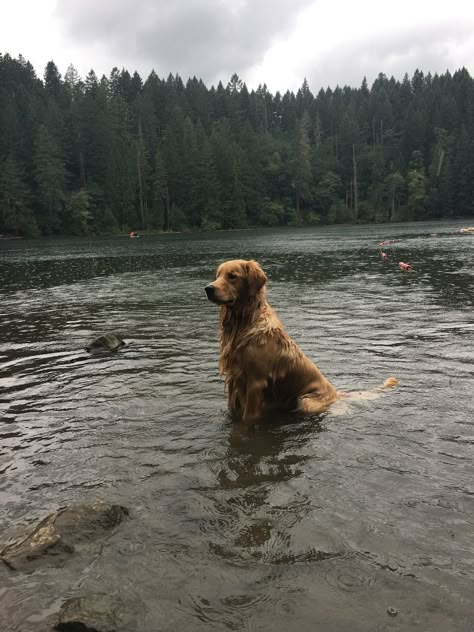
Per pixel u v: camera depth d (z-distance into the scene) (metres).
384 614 1.05
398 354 2.90
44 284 7.19
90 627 1.01
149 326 3.91
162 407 2.20
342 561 1.22
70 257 13.21
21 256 14.06
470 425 1.93
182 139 38.06
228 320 2.23
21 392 2.41
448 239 14.74
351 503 1.44
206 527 1.35
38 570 1.21
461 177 39.25
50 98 38.72
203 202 36.72
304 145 41.75
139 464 1.69
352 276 6.83
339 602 1.09
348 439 1.85
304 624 1.03
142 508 1.44
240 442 1.85
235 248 14.72
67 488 1.56
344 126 46.81
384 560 1.22
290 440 1.86
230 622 1.04
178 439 1.88
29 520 1.40
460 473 1.59
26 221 29.31
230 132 45.44
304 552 1.25
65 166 35.00
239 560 1.23
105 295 5.84
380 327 3.58
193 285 6.57
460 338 3.20
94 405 2.23
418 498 1.46
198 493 1.51
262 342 2.14
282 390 2.23
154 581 1.17
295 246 14.52
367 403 2.19
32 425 2.02
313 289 5.71
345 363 2.78
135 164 35.56
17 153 31.59
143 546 1.28
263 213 39.34
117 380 2.56
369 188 45.28
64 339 3.53
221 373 2.24
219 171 38.00
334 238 18.39
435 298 4.76
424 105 49.00
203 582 1.16
